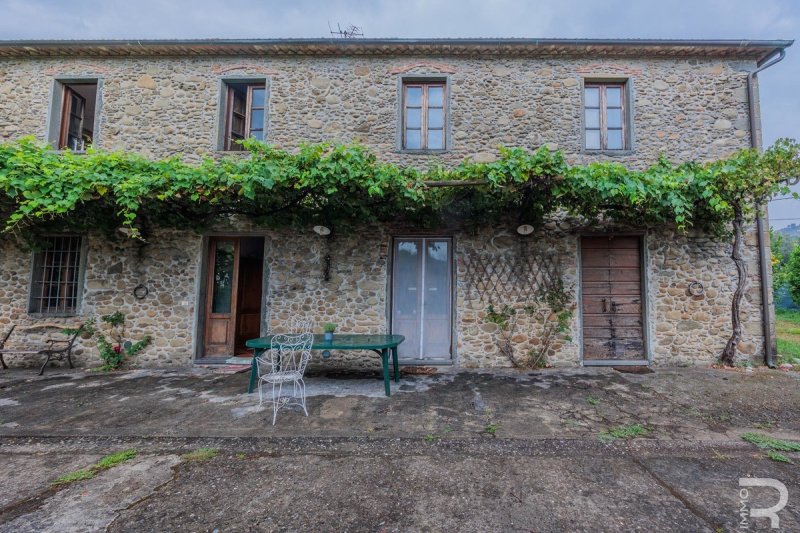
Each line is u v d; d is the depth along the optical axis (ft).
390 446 9.50
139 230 18.29
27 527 6.34
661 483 7.69
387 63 19.43
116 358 17.90
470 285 18.26
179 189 14.57
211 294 19.58
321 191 14.75
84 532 6.23
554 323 17.93
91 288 18.40
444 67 19.29
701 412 11.62
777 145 14.29
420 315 18.86
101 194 14.39
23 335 18.21
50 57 19.58
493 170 13.30
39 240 18.69
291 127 19.29
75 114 20.76
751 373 16.21
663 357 17.70
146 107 19.42
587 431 10.23
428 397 13.29
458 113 19.06
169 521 6.52
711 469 8.27
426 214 17.39
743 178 14.48
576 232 18.21
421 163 18.80
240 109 20.56
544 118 18.92
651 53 18.66
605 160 18.52
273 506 6.97
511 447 9.39
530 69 19.19
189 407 12.31
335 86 19.42
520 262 18.22
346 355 18.06
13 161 13.75
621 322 18.44
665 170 14.52
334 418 11.26
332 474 8.14
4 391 14.17
